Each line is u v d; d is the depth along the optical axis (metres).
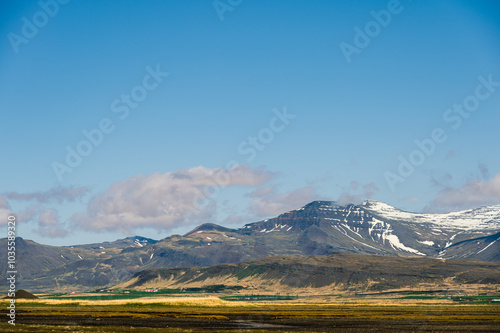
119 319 172.50
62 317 178.62
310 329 146.75
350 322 177.25
